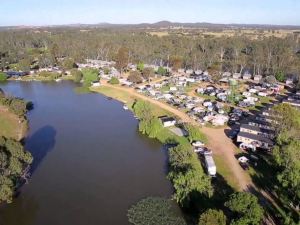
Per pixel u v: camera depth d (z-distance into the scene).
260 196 94.44
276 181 102.44
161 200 94.44
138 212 89.25
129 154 126.12
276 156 106.81
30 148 131.88
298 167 96.50
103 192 99.50
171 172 105.06
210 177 101.75
